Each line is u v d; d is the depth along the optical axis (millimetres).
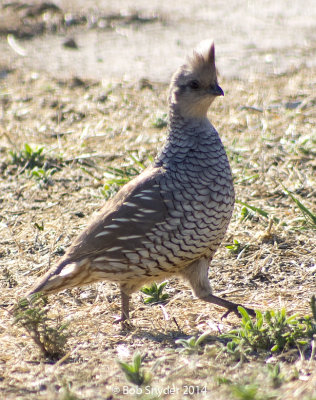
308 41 23359
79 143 16016
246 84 19797
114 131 16781
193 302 9570
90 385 7168
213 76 8852
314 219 11141
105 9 27703
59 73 21469
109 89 19922
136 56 22656
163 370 7477
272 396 6457
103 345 8336
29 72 21719
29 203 13016
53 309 9414
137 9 27859
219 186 8625
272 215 11719
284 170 13867
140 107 18469
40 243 11305
